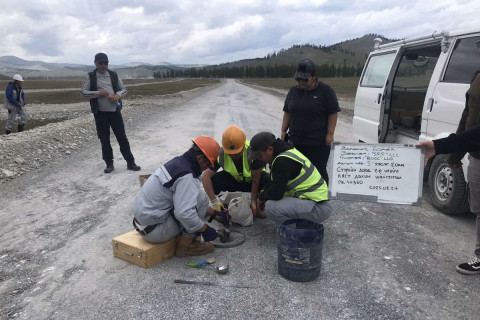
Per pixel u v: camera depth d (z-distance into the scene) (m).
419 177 3.68
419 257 3.53
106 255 3.54
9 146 7.45
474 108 3.01
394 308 2.74
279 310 2.71
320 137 4.38
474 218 4.53
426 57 6.10
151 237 3.33
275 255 3.58
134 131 10.87
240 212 4.14
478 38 4.21
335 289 2.99
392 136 6.19
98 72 6.15
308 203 3.66
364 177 3.82
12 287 3.03
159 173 3.27
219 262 3.43
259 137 3.58
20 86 11.49
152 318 2.62
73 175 6.29
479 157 2.98
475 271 3.17
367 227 4.25
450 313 2.69
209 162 3.33
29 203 4.96
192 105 21.20
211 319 2.61
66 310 2.72
